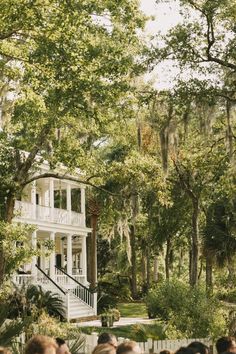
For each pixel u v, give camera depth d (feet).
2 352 18.07
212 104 75.41
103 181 84.69
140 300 154.51
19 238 67.72
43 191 131.34
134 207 107.86
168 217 141.28
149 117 83.97
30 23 58.18
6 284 75.97
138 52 73.46
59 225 122.62
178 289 74.33
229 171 96.48
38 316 67.72
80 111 71.92
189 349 20.58
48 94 68.03
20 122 76.59
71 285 117.91
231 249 124.98
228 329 68.69
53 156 80.02
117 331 89.45
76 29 59.62
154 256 179.01
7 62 64.75
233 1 70.44
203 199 125.49
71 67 59.98
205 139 79.25
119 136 87.81
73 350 44.37
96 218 127.24
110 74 66.39
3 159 77.51
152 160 83.97
